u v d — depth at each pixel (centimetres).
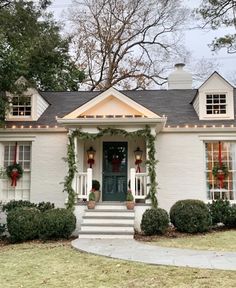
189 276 662
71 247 980
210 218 1183
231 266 728
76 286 623
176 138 1423
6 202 1405
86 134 1305
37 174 1423
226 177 1399
